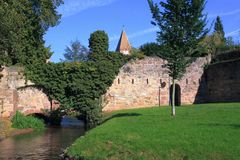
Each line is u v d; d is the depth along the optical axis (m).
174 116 33.81
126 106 51.44
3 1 46.03
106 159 20.61
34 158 26.03
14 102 46.50
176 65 33.81
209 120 29.06
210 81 54.78
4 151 29.06
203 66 55.56
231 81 51.47
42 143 33.00
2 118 44.81
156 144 21.27
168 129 25.69
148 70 52.78
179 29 33.06
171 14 33.31
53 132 41.47
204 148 19.78
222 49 57.69
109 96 50.53
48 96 48.16
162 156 19.64
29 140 35.12
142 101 52.28
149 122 30.47
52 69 47.88
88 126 46.75
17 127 42.88
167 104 53.38
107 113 47.84
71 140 34.56
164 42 33.69
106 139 24.09
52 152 28.22
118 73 51.25
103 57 51.00
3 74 46.19
